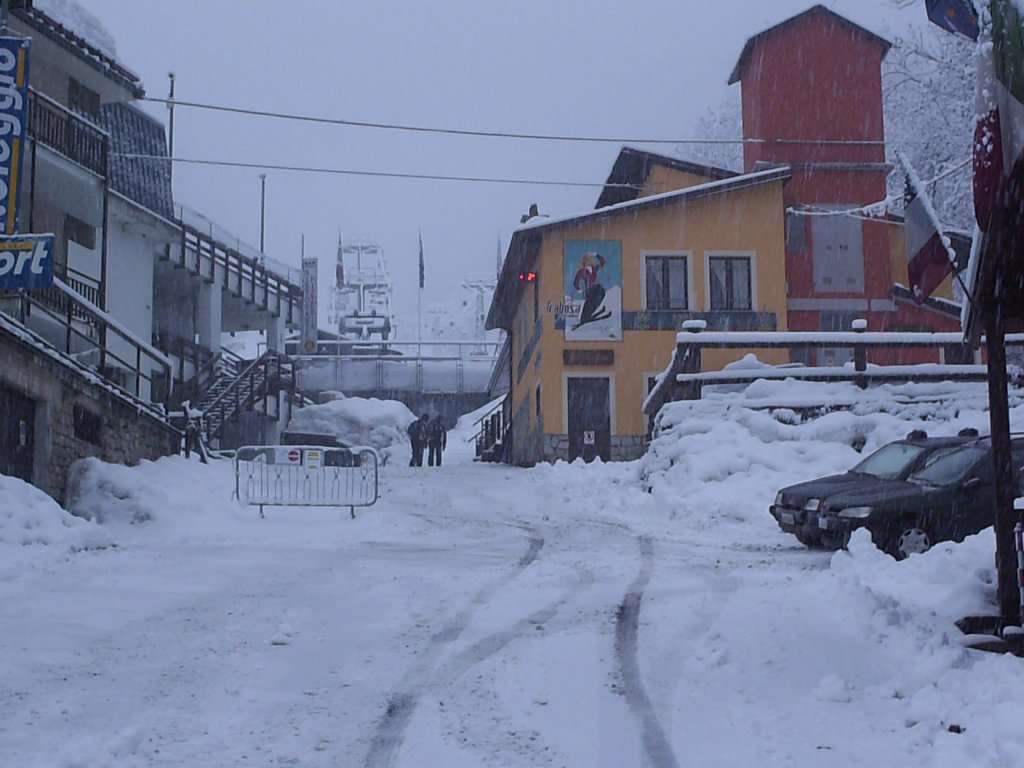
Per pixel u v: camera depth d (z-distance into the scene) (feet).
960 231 69.77
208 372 117.60
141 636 28.94
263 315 138.21
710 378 71.97
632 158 107.14
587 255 95.30
